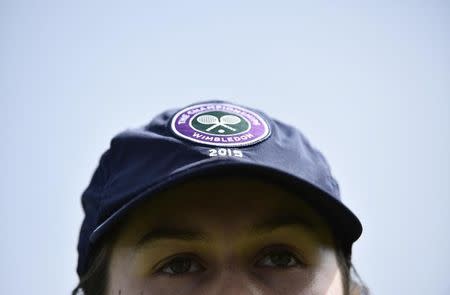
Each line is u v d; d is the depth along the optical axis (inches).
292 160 50.4
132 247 49.0
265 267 49.0
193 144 48.8
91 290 53.2
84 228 57.9
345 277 54.7
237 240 47.8
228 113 52.5
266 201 49.0
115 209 50.0
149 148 50.8
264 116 54.1
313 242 50.6
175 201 48.4
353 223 52.9
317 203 51.1
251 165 47.1
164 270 48.5
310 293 48.9
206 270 47.9
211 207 48.2
